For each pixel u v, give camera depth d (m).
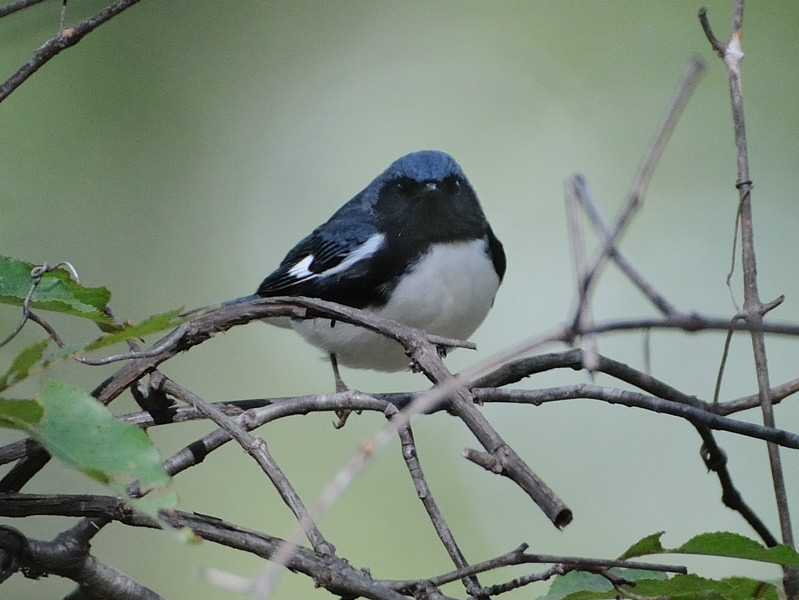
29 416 3.86
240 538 4.55
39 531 10.60
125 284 15.04
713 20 16.48
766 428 5.03
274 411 5.31
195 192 16.36
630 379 6.04
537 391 5.41
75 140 15.14
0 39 7.30
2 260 4.94
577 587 4.62
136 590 5.01
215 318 5.24
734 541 4.23
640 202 4.15
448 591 11.91
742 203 5.65
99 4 7.32
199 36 17.22
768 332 3.71
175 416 5.36
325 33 18.17
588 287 3.94
